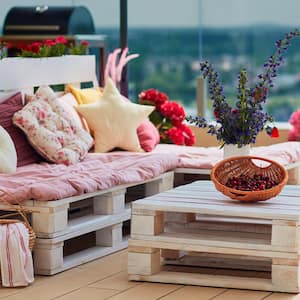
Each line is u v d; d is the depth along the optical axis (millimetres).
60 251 4781
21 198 4715
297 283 4328
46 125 6039
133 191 6355
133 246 4566
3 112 5984
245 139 5367
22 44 8406
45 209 4699
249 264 4824
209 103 8609
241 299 4246
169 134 7539
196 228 4840
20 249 4461
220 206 4477
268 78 5340
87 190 5012
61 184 4875
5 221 4676
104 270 4836
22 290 4418
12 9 8609
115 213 5336
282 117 9109
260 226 4797
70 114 6625
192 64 9172
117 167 5777
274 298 4262
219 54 9117
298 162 6934
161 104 7664
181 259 4926
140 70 9062
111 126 6719
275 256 4340
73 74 7281
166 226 4938
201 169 6238
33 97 6191
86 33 8609
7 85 6340
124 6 8680
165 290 4410
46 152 5969
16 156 5699
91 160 6191
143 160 5984
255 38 9031
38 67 6750
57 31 8328
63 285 4516
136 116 6844
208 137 8219
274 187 4570
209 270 4809
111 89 6922
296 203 4582
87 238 5695
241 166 4898
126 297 4281
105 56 8555
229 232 4711
